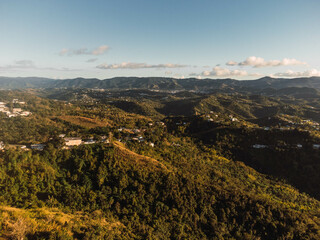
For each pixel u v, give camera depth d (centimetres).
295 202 9625
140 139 13288
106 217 6325
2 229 4197
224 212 7562
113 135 13375
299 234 7069
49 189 6975
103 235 5172
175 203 7431
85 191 7212
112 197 7144
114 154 9000
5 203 5816
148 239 5728
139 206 7044
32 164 7794
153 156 10731
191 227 6944
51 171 7725
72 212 6162
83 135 12662
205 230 6988
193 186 8256
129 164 8588
